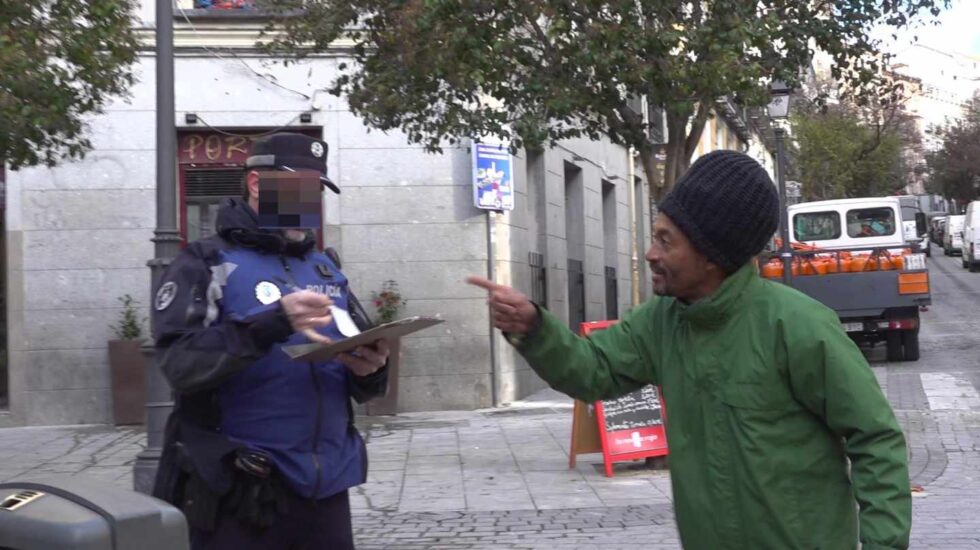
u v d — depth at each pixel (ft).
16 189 46.65
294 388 12.14
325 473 12.25
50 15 31.55
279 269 12.44
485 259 48.83
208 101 47.75
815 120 149.69
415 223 48.52
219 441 11.87
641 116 35.91
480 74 32.71
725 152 9.53
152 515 8.78
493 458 36.22
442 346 48.55
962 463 33.53
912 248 65.10
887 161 160.04
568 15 33.19
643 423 33.22
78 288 46.78
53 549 8.42
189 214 48.34
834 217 75.10
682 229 9.34
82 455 38.63
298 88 47.96
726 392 9.24
